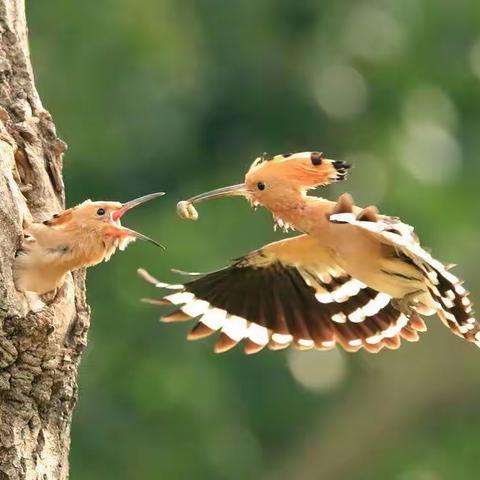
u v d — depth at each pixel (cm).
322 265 888
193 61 1750
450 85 1855
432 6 1825
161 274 1628
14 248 816
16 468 809
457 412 1780
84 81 1694
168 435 1644
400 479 1775
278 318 892
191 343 1656
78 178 1697
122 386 1636
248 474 1684
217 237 1670
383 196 1769
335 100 1792
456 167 1825
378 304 887
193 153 1738
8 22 888
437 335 1764
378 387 1772
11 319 803
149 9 1725
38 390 820
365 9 1805
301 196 862
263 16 1769
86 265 834
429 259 770
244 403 1714
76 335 841
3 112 860
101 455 1625
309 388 1752
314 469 1745
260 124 1762
